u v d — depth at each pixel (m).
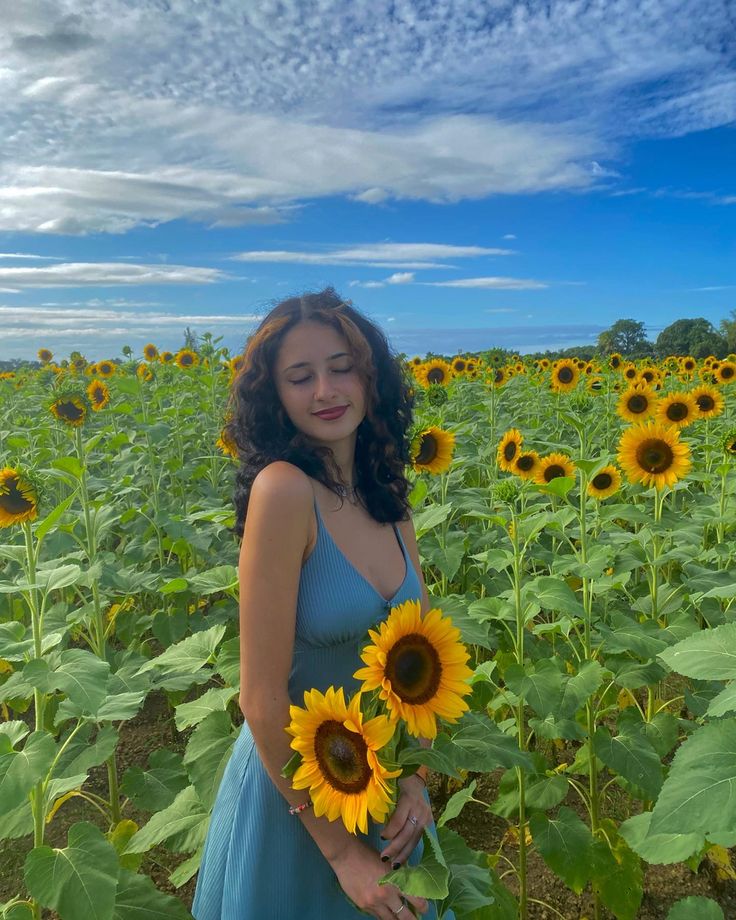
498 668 4.43
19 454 7.57
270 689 1.90
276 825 2.12
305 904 2.13
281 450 2.09
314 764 1.79
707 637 1.94
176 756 3.76
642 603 4.37
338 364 2.06
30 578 2.84
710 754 1.63
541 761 3.43
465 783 4.28
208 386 11.19
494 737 2.52
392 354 2.28
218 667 3.25
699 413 7.02
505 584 4.84
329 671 2.07
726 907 3.39
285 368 2.06
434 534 5.22
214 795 2.85
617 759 3.29
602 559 3.69
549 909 3.47
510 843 3.89
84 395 5.68
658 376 12.77
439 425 5.80
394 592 2.16
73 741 3.51
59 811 4.28
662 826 1.54
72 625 3.78
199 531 5.70
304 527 1.95
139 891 2.49
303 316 2.06
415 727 1.75
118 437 6.99
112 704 2.85
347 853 1.92
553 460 5.70
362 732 1.67
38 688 2.35
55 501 7.36
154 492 6.84
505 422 9.88
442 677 1.82
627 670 3.56
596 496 4.99
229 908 2.18
